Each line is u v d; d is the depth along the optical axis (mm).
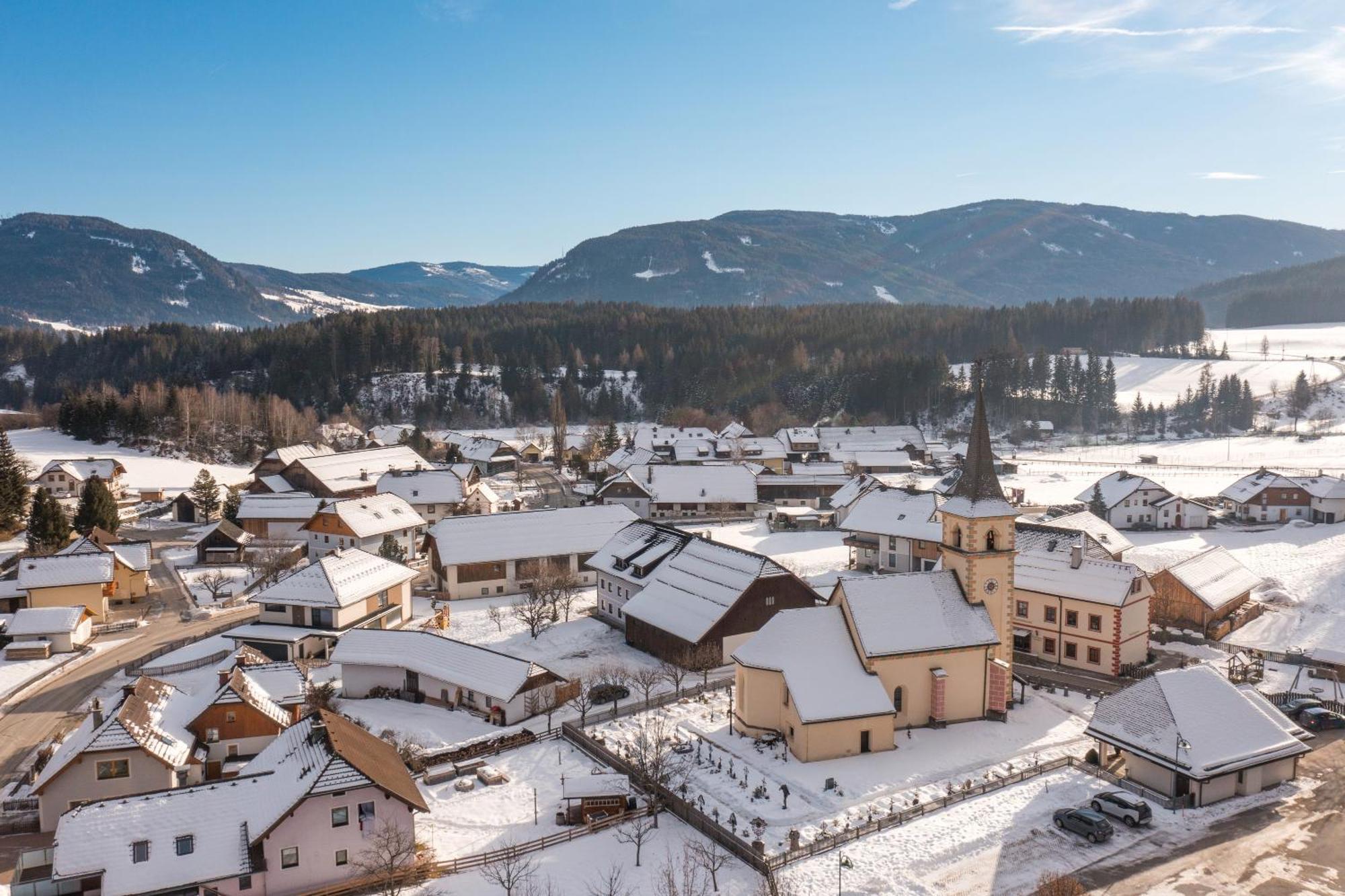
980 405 71062
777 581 83375
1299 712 66375
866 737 62875
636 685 77625
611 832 53250
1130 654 79750
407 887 47969
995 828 52062
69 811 47719
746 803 55656
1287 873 46750
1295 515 144125
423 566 123688
